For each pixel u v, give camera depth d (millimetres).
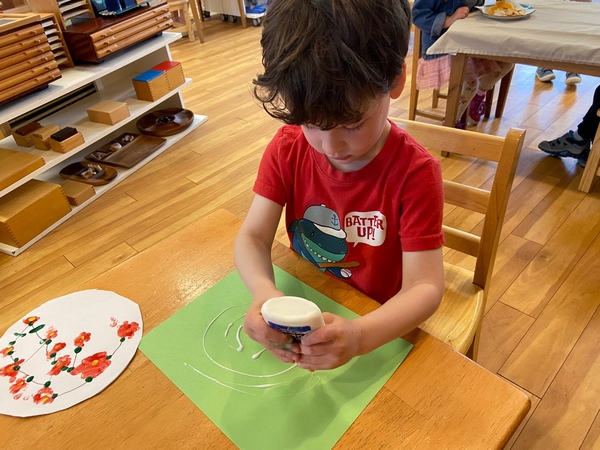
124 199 2260
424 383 562
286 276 753
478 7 2281
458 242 1003
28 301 1720
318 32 495
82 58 2209
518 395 537
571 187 2078
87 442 539
